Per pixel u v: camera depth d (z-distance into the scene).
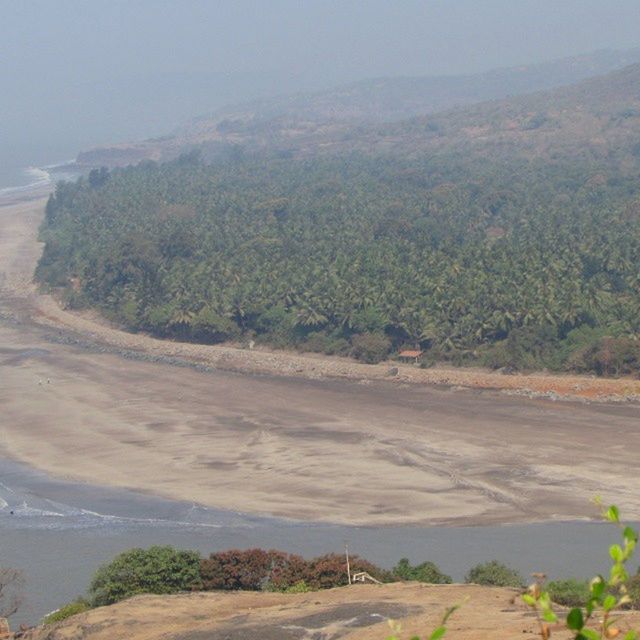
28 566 115.00
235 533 125.31
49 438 176.25
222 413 189.12
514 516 127.94
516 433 167.62
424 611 68.12
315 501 137.12
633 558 110.62
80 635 72.62
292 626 66.25
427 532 123.12
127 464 159.12
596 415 177.62
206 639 64.88
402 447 161.75
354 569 94.19
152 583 94.31
